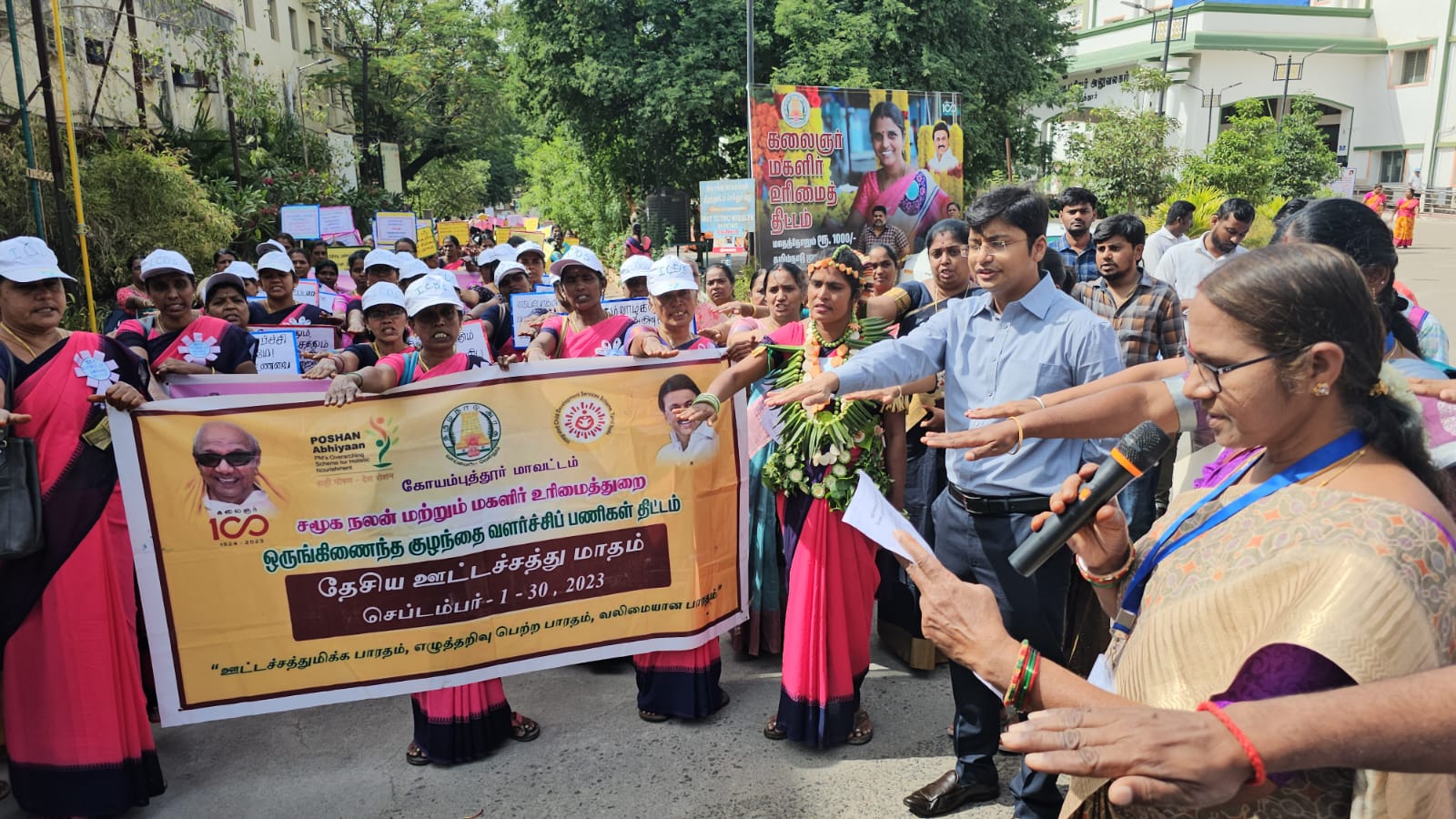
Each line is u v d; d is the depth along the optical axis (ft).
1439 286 50.88
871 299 13.83
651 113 70.18
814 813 10.89
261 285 23.27
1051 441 9.68
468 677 12.03
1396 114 117.19
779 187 45.24
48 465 10.53
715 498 12.96
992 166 75.87
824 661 11.82
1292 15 113.91
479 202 163.84
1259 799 4.24
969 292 15.51
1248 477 4.89
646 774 11.83
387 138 109.29
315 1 99.04
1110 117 65.87
